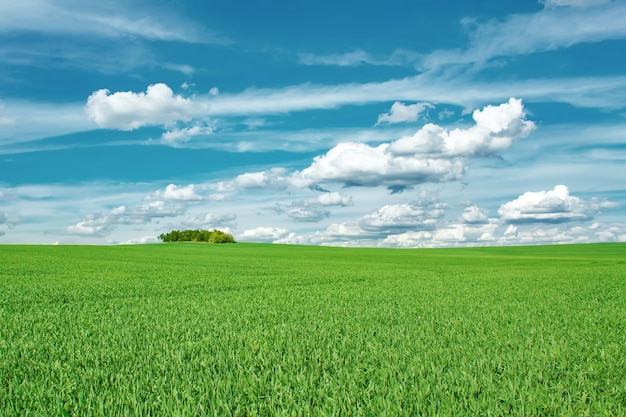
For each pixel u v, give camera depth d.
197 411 5.12
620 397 5.56
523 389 5.71
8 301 17.34
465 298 18.45
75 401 5.45
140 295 19.97
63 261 45.81
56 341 9.35
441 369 6.78
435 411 5.11
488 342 8.95
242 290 22.25
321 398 5.59
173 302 17.09
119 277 29.67
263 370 6.87
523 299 18.00
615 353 7.82
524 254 91.12
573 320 11.98
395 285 25.39
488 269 43.59
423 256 77.19
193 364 7.24
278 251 82.62
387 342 9.05
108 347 8.70
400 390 5.77
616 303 16.48
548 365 6.98
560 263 57.09
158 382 6.11
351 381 6.13
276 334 9.98
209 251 77.75
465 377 6.28
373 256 74.81
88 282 25.89
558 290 21.97
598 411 5.10
